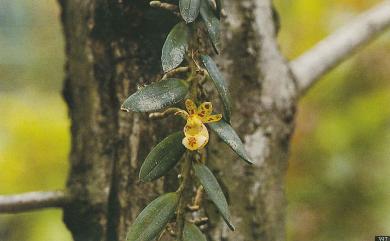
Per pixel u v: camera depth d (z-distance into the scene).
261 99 0.54
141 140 0.52
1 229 0.94
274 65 0.55
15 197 0.53
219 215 0.52
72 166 0.55
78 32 0.54
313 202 0.94
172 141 0.45
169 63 0.44
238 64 0.53
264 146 0.54
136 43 0.51
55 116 1.00
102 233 0.53
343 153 0.95
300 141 0.95
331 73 0.97
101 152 0.53
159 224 0.44
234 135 0.45
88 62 0.53
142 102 0.44
